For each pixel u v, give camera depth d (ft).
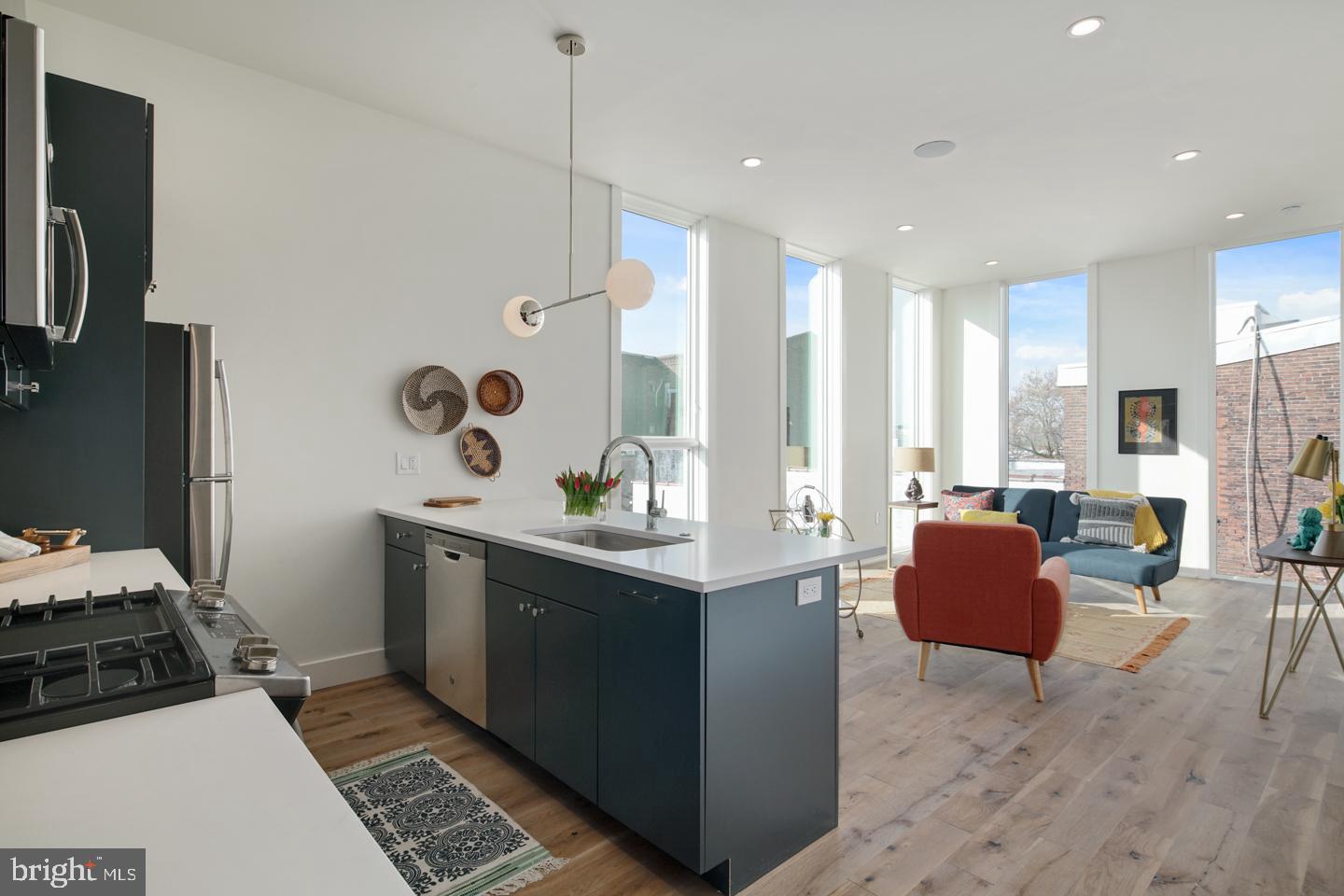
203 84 9.42
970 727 9.14
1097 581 18.76
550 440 13.11
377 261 10.96
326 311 10.44
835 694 6.85
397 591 10.52
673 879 6.03
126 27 8.79
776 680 6.20
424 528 9.70
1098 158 12.85
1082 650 12.46
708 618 5.61
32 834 1.82
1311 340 17.39
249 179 9.78
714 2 8.27
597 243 13.87
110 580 4.80
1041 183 14.10
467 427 11.95
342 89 10.34
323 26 8.77
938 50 9.33
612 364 14.08
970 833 6.69
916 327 23.76
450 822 6.84
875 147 12.34
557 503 11.56
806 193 14.65
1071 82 10.14
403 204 11.25
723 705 5.73
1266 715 9.46
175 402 7.47
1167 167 13.26
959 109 10.95
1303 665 11.62
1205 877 5.97
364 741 8.61
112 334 5.75
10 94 2.14
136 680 2.93
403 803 7.18
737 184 14.10
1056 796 7.36
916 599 10.82
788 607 6.33
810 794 6.55
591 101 10.71
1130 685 10.70
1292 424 17.67
